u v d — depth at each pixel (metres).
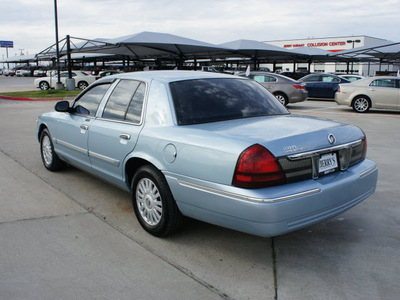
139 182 3.62
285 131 3.03
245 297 2.62
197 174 2.97
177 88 3.61
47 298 2.57
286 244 3.43
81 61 48.97
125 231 3.66
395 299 2.60
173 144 3.17
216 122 3.39
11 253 3.17
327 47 66.00
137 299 2.57
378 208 4.28
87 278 2.82
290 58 35.09
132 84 3.99
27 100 18.61
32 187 4.91
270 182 2.71
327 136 3.07
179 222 3.39
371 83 13.62
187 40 25.09
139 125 3.62
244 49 26.61
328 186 2.91
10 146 7.36
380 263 3.09
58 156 5.41
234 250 3.30
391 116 12.66
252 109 3.73
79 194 4.68
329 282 2.81
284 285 2.77
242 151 2.73
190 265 3.04
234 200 2.75
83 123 4.44
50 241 3.40
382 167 6.00
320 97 19.47
